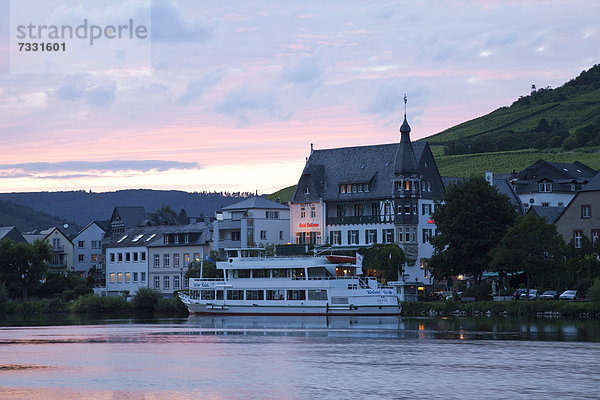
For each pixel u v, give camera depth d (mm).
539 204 199625
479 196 126438
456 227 125562
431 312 123812
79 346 84562
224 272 125312
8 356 76625
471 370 65688
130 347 83125
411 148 155375
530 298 125438
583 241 131875
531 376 62812
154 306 150125
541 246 118125
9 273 163250
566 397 55344
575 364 68312
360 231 158375
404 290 134125
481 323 105250
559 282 125812
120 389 59031
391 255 147375
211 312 126500
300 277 120812
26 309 153375
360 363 69812
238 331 98938
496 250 120625
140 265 176875
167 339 90562
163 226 182000
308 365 69000
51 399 55781
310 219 164000
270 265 122438
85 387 59906
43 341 89938
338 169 164375
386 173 158125
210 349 80562
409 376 63188
